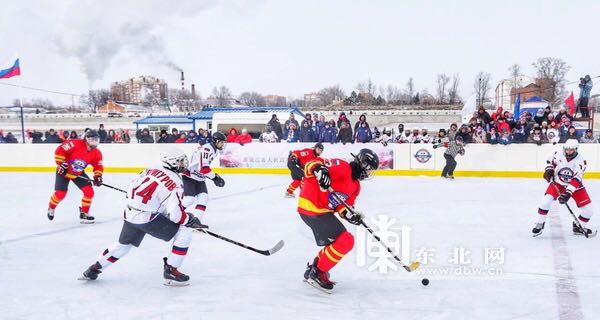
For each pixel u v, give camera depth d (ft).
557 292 13.04
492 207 26.07
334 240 12.84
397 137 44.11
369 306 12.17
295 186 29.86
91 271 13.87
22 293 13.15
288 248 17.87
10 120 131.34
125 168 44.80
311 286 13.62
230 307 12.14
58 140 49.37
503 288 13.39
